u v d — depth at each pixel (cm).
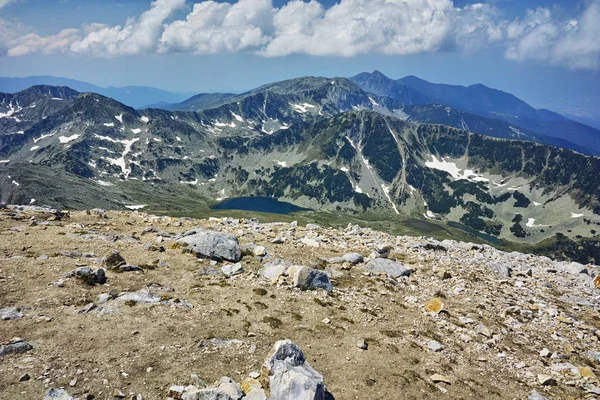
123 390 1162
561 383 1628
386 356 1616
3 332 1326
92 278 1803
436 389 1448
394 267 2592
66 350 1293
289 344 1348
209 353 1434
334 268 2531
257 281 2150
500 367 1698
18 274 1752
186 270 2162
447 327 1969
